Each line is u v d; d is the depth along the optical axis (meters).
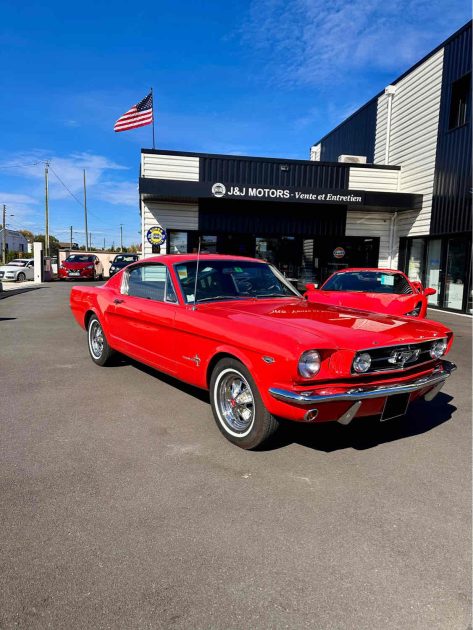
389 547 2.38
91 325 6.09
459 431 4.02
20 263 30.66
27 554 2.26
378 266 16.00
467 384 5.61
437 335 3.59
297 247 15.27
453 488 3.01
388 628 1.85
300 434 3.87
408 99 15.08
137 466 3.22
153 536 2.43
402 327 3.56
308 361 3.01
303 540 2.42
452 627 1.86
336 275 9.18
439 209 13.41
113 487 2.92
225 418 3.67
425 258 14.42
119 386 5.13
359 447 3.63
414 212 14.69
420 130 14.39
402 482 3.07
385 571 2.19
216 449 3.53
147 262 4.94
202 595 2.01
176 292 4.29
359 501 2.82
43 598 1.98
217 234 14.63
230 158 13.84
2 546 2.32
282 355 3.03
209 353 3.73
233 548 2.34
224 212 14.53
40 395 4.78
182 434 3.80
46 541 2.36
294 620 1.88
